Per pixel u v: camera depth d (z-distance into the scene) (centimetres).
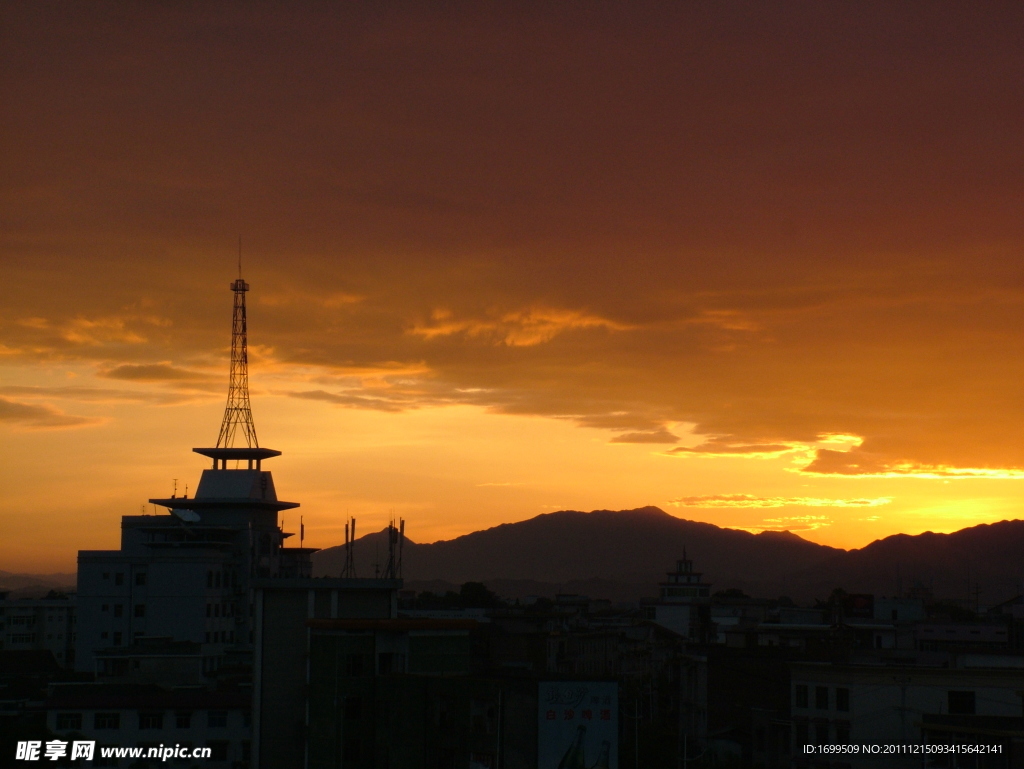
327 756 8112
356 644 8244
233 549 16762
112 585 15688
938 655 10006
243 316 19138
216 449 18112
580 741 7331
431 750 7762
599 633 14962
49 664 15138
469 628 8581
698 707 10538
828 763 7800
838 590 18738
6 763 8781
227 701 10125
